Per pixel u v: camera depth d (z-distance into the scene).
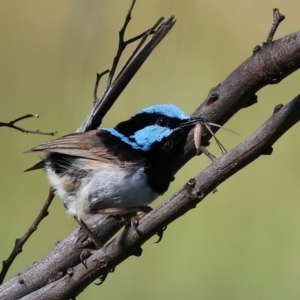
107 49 15.16
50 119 14.93
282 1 16.91
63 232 13.41
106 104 9.12
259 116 16.31
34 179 14.45
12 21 15.70
